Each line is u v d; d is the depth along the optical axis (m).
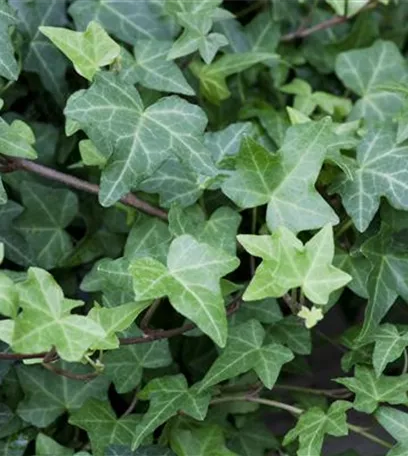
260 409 0.73
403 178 0.68
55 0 0.73
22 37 0.72
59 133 0.74
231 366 0.67
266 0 0.80
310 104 0.77
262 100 0.78
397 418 0.66
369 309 0.68
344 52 0.77
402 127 0.68
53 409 0.70
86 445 0.71
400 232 0.69
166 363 0.69
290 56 0.80
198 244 0.63
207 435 0.68
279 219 0.66
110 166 0.65
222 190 0.67
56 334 0.61
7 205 0.71
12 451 0.69
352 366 0.71
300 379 0.77
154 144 0.65
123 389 0.69
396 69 0.77
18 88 0.74
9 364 0.68
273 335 0.71
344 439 0.76
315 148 0.66
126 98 0.66
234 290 0.66
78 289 0.73
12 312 0.61
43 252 0.72
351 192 0.68
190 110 0.66
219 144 0.70
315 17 0.81
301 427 0.67
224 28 0.77
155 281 0.62
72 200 0.72
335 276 0.64
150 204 0.71
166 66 0.70
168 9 0.72
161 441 0.69
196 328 0.68
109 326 0.63
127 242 0.69
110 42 0.67
